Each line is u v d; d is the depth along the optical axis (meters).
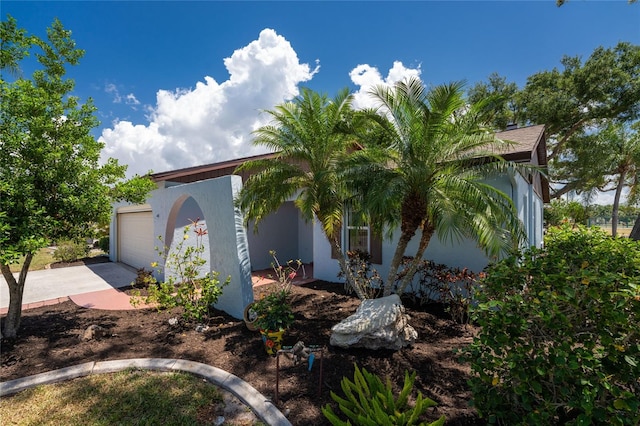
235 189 7.82
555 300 3.07
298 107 7.56
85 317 7.76
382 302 6.06
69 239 6.76
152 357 5.55
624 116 22.45
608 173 23.25
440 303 8.65
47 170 6.21
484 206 5.51
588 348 2.83
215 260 8.34
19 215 5.69
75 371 4.98
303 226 16.05
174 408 4.16
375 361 5.30
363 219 6.86
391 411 3.33
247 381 4.73
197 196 9.05
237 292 7.57
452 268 8.67
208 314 7.43
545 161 13.38
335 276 11.48
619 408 2.51
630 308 2.75
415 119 6.09
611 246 6.88
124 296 9.72
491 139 5.95
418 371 5.01
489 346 3.21
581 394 2.67
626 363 2.69
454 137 6.13
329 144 7.62
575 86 22.97
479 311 3.38
